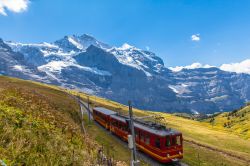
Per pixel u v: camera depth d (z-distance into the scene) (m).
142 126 42.44
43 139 17.58
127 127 47.38
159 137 36.75
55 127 22.83
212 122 173.00
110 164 22.80
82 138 25.33
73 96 138.12
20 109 21.33
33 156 14.21
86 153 20.47
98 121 68.50
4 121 16.19
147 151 39.88
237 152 53.66
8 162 11.77
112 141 49.50
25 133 16.42
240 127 135.50
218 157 44.72
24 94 30.59
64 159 16.73
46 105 31.91
